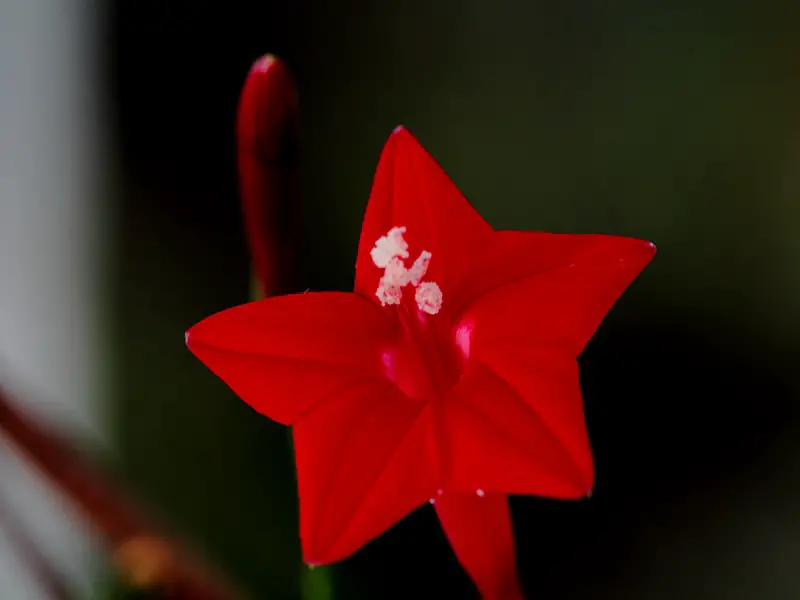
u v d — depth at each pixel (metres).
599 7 0.19
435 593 0.19
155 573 0.11
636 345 0.19
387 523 0.10
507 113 0.19
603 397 0.19
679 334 0.19
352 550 0.10
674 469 0.19
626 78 0.18
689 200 0.18
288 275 0.11
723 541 0.19
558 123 0.19
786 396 0.18
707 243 0.18
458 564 0.19
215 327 0.10
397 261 0.11
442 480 0.10
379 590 0.19
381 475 0.10
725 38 0.18
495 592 0.10
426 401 0.10
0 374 0.18
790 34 0.18
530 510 0.19
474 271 0.11
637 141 0.18
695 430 0.19
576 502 0.19
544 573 0.19
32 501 0.17
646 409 0.19
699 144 0.18
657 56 0.18
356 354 0.10
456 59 0.19
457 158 0.19
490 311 0.10
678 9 0.18
